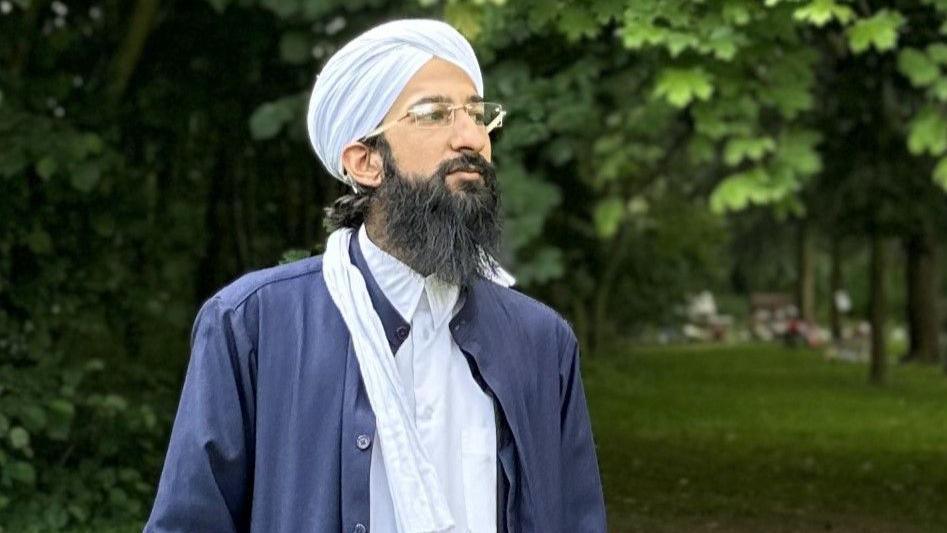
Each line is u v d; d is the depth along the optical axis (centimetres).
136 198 1393
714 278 6612
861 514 1398
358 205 349
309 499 329
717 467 1753
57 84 1319
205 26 1516
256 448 336
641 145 1733
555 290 3047
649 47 1097
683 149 2545
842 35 1316
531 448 349
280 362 337
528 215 1258
